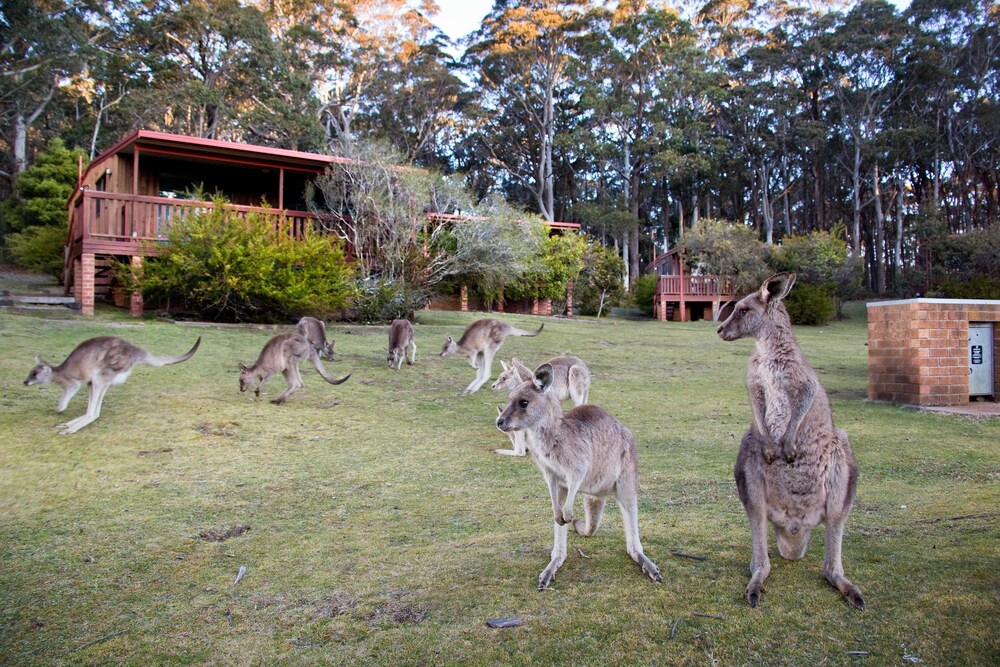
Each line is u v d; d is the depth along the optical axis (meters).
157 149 19.75
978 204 55.31
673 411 11.07
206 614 4.14
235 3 39.56
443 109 52.56
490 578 4.52
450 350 12.49
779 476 4.20
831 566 4.21
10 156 40.94
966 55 51.16
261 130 41.62
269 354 10.56
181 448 8.07
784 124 54.41
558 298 30.83
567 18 52.16
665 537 5.26
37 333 13.52
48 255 24.02
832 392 13.18
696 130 51.91
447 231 22.45
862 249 59.78
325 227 20.81
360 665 3.51
